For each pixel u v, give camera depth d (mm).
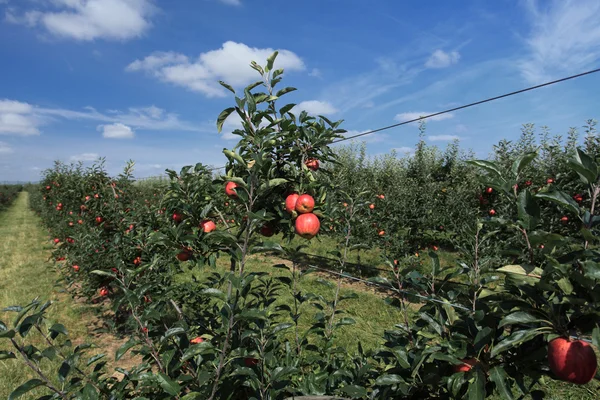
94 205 6133
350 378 2408
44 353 1735
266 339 2328
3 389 3631
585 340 1152
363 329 5129
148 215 4070
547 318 1275
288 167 2545
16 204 42156
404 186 10305
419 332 1714
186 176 2768
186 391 2357
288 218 2305
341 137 2518
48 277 8344
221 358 1885
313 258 9750
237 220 2842
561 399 3416
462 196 8719
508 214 5816
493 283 1868
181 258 2678
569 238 1187
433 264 1914
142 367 2213
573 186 5441
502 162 6473
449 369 1548
